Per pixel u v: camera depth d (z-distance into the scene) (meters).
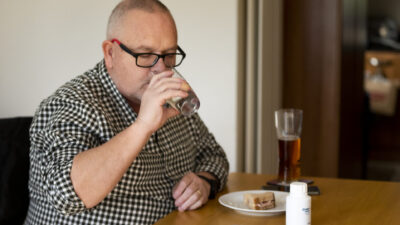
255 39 2.69
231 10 2.45
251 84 2.61
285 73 3.24
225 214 1.18
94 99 1.25
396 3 6.47
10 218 1.53
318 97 3.22
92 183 1.06
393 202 1.27
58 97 1.23
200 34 2.51
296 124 1.40
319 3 3.17
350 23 3.44
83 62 2.66
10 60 2.78
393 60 6.06
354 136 3.78
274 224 1.09
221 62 2.49
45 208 1.24
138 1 1.24
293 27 3.21
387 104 5.65
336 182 1.53
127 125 1.31
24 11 2.73
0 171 1.54
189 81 2.56
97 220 1.21
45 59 2.72
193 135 1.55
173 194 1.26
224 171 1.48
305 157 3.28
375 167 4.92
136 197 1.26
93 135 1.21
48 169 1.12
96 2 2.62
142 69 1.22
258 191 1.31
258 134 2.70
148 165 1.30
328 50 3.18
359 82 3.89
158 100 1.05
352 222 1.09
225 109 2.50
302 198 0.96
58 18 2.68
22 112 2.79
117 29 1.24
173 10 2.55
